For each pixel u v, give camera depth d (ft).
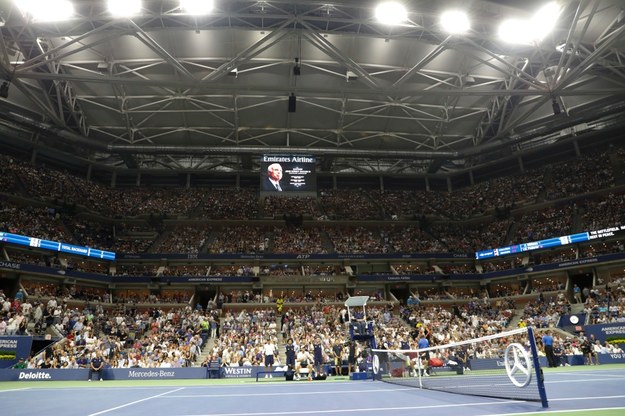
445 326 118.32
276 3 104.88
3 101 147.13
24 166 160.97
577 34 118.32
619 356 82.84
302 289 151.12
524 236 163.94
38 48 120.47
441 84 146.51
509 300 145.28
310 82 143.74
